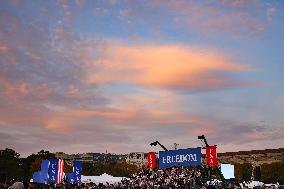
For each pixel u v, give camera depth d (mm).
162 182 30766
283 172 81500
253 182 36938
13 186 7977
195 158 18188
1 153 104625
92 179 36281
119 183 33688
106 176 38531
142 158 140250
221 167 24359
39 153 106562
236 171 86312
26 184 14438
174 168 31234
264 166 85625
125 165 105000
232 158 107000
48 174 25812
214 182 24047
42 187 22172
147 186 26031
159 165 19578
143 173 35156
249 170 85438
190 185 25219
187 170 29453
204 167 22891
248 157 104125
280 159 98250
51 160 26156
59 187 23266
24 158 104125
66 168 58188
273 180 81750
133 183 33156
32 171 90438
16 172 89812
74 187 23438
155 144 21000
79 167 28141
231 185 22906
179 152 18797
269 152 101312
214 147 18000
